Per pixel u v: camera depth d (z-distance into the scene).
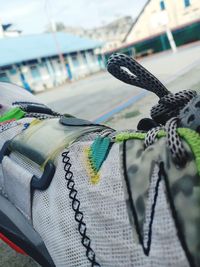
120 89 7.96
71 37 37.47
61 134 1.12
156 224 0.64
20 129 1.33
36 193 1.06
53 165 1.01
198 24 32.81
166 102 0.83
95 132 1.09
